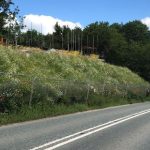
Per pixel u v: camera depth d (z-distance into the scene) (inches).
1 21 1556.3
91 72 2031.3
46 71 1569.9
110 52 4025.6
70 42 4886.8
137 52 3474.4
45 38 4894.2
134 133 629.6
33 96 938.1
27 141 510.0
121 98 1747.0
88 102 1300.4
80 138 551.2
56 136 564.7
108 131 644.7
